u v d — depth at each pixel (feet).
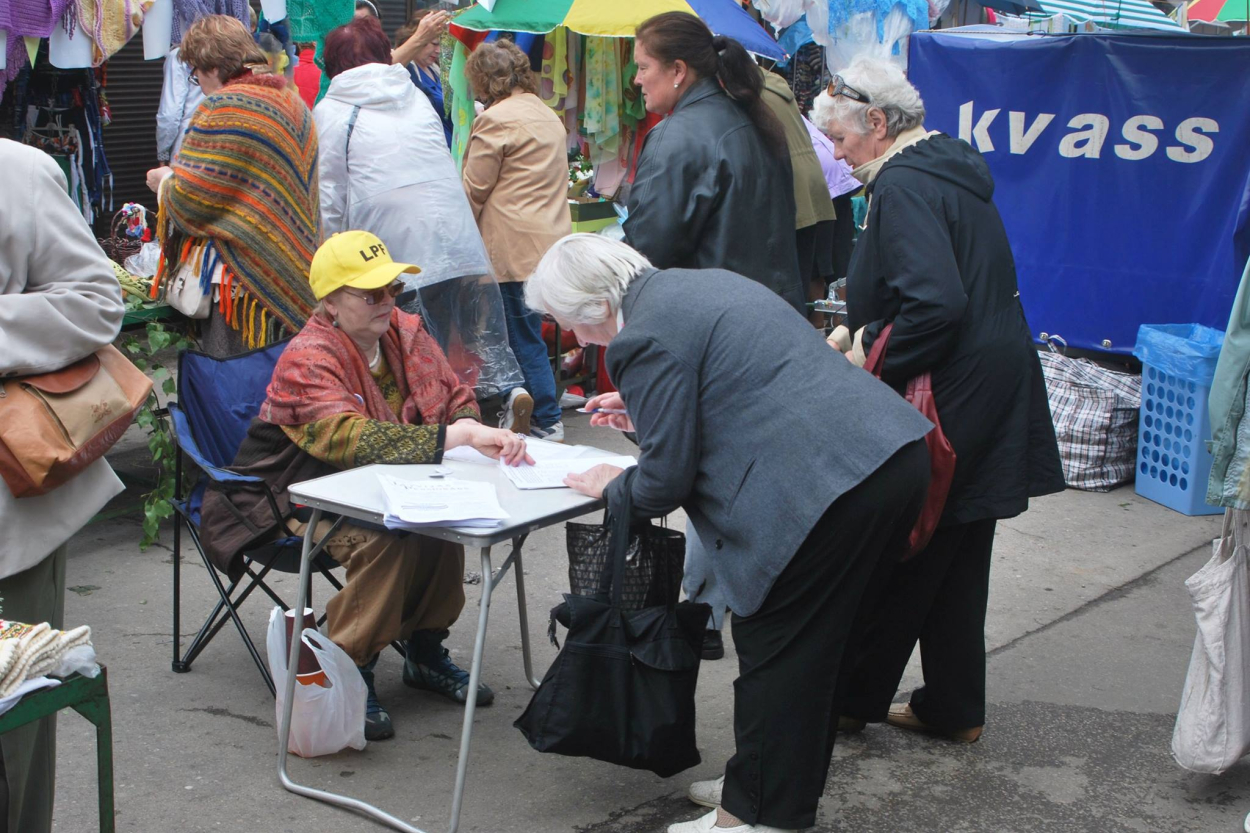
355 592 9.92
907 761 10.43
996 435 9.66
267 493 10.05
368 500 8.80
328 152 16.33
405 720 10.87
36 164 7.41
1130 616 13.52
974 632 10.35
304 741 9.91
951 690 10.48
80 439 7.45
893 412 8.00
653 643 8.57
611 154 21.44
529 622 12.94
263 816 9.27
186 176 13.60
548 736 8.63
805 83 25.84
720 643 12.27
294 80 21.44
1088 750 10.68
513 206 17.57
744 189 11.28
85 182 20.43
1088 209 19.25
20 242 7.30
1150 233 18.76
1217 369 9.28
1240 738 9.66
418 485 9.06
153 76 24.95
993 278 9.64
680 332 8.00
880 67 9.80
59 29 17.10
